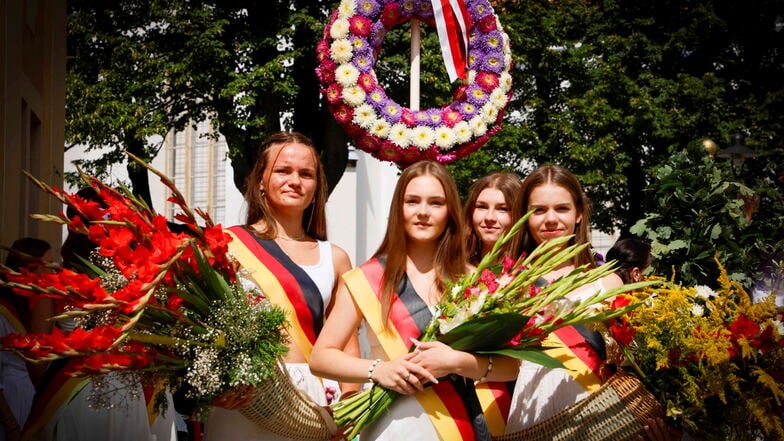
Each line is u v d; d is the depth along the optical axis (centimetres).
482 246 538
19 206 802
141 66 1825
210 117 1844
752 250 681
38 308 493
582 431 398
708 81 1989
